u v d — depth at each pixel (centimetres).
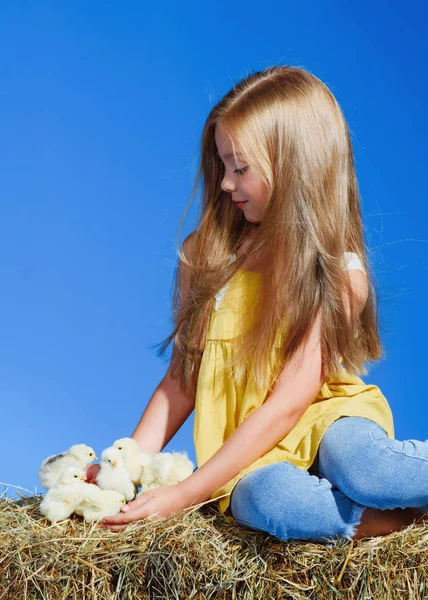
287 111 287
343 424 257
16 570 231
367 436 248
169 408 312
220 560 230
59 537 240
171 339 323
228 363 283
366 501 240
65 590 229
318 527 237
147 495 254
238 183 289
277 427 262
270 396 268
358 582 227
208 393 287
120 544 235
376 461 240
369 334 299
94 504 250
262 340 276
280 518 234
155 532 237
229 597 226
